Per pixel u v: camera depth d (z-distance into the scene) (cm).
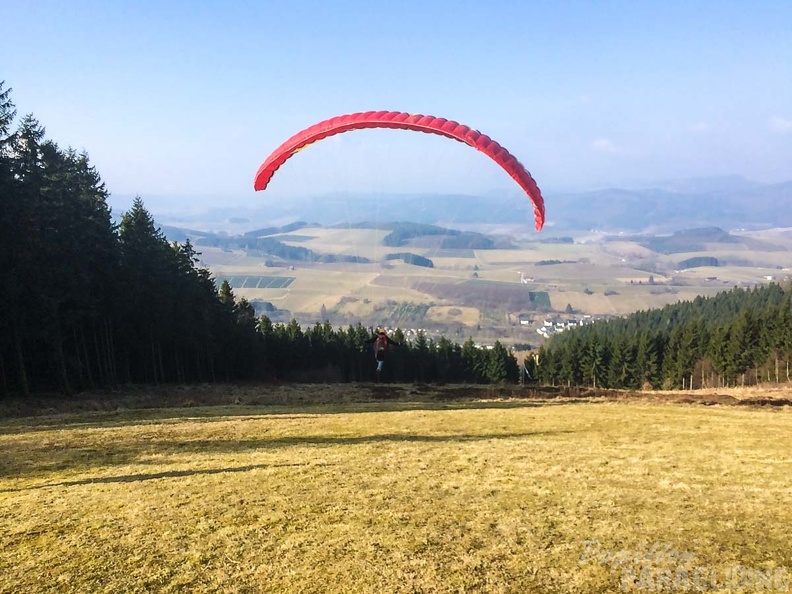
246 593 676
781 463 1334
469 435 1812
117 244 3606
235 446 1580
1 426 1906
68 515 933
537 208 1537
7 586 695
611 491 1068
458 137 1550
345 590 677
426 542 810
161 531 857
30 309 2759
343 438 1731
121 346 3938
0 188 2498
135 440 1633
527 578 701
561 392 3434
